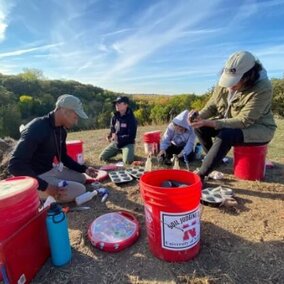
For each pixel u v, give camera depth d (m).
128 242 2.29
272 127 3.38
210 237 2.39
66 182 3.02
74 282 1.96
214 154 3.11
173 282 1.91
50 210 2.05
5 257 1.70
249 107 3.15
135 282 1.93
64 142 3.31
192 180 2.23
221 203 2.86
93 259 2.18
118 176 3.78
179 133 4.32
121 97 4.72
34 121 2.86
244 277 1.93
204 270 2.00
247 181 3.54
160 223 1.99
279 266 2.02
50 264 2.13
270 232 2.43
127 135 4.62
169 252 2.05
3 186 2.00
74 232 2.55
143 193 2.03
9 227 1.83
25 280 1.89
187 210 1.94
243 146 3.43
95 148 5.88
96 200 3.19
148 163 3.83
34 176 2.68
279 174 3.80
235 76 3.01
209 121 3.21
